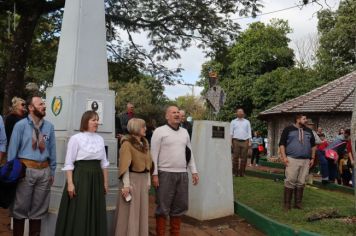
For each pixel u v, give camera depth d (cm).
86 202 572
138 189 621
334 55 3189
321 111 2214
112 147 712
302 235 695
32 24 1549
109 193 701
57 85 728
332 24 3128
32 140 592
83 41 708
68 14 736
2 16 1758
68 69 709
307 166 904
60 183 670
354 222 791
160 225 676
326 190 1294
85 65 706
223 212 883
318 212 834
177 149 670
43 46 1972
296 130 898
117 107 4594
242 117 1340
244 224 845
